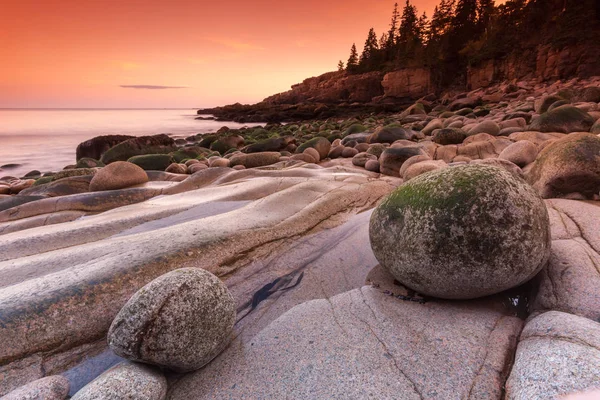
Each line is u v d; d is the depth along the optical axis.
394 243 2.82
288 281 3.57
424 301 2.79
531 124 11.60
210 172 8.44
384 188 6.70
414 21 74.69
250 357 2.36
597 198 4.18
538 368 1.68
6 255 4.12
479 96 42.38
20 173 15.94
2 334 2.41
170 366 2.16
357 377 2.03
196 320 2.18
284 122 56.25
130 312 2.12
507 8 53.69
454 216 2.48
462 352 2.10
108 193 6.90
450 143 12.13
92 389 1.80
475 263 2.42
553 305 2.39
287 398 1.96
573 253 2.74
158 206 6.11
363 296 2.96
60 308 2.67
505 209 2.42
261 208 5.20
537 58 43.16
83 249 3.83
